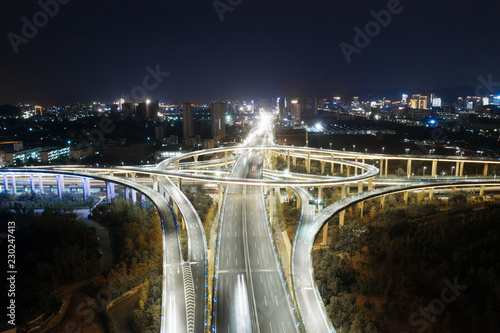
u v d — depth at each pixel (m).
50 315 126.81
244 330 110.75
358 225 197.12
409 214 198.00
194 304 123.50
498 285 113.88
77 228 174.75
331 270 147.25
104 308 131.75
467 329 111.56
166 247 163.75
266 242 172.12
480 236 142.38
